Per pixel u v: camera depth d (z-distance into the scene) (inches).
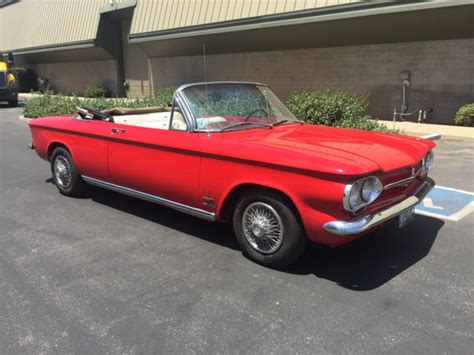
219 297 124.4
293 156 127.2
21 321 113.3
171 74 800.9
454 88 459.5
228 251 155.9
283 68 612.4
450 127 432.8
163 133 162.4
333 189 118.7
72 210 202.8
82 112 208.7
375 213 127.3
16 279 136.0
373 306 119.0
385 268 141.8
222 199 145.5
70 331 109.0
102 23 914.1
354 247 158.1
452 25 428.8
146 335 107.1
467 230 173.8
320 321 112.1
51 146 224.5
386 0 439.2
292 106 364.2
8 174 277.4
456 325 109.8
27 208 206.5
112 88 992.9
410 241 163.2
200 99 162.9
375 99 523.2
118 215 195.3
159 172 164.6
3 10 1258.6
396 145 148.4
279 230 135.7
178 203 163.9
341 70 547.8
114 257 151.7
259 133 156.8
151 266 144.5
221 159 142.3
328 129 169.8
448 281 132.6
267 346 102.3
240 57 667.4
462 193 225.6
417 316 114.0
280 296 124.8
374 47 509.7
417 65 480.1
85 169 204.1
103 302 122.3
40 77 1219.2
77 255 153.5
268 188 134.3
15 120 592.7
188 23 657.6
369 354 99.0
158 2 718.5
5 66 787.4
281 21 532.4
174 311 117.6
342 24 491.8
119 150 180.7
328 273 138.6
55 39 1032.8
